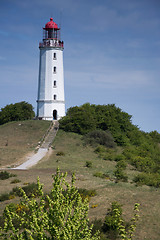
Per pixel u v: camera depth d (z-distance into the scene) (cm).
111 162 5372
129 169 4975
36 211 1320
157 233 2189
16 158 5412
